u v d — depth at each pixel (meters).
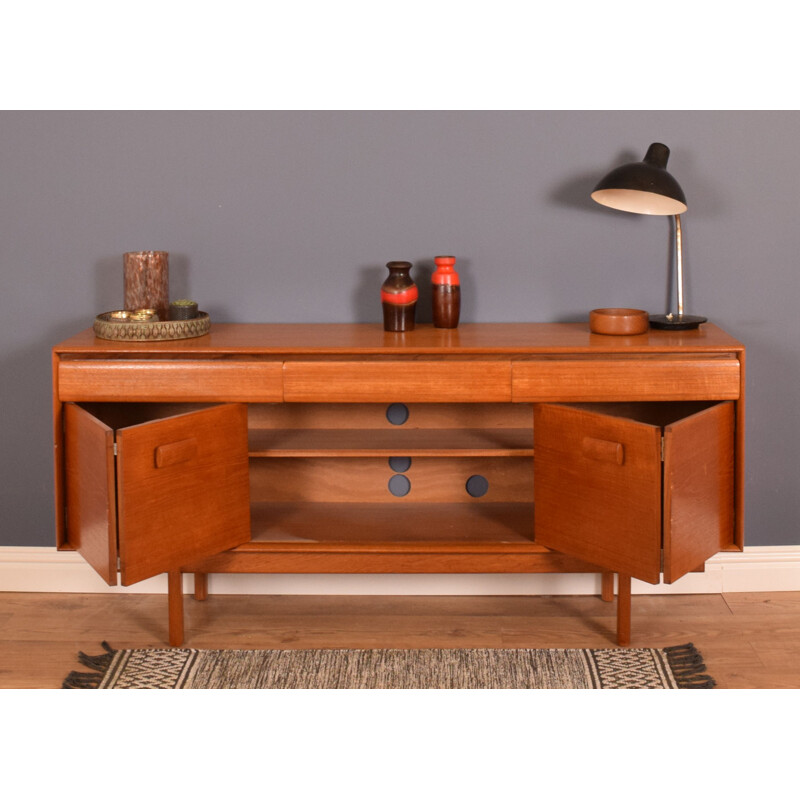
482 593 2.95
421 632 2.72
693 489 2.37
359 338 2.61
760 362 2.86
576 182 2.80
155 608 2.88
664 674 2.47
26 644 2.66
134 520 2.31
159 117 2.79
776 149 2.76
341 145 2.79
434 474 2.85
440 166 2.80
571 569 2.58
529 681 2.44
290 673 2.50
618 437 2.35
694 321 2.68
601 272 2.84
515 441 2.67
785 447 2.89
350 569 2.60
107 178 2.81
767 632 2.70
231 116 2.79
